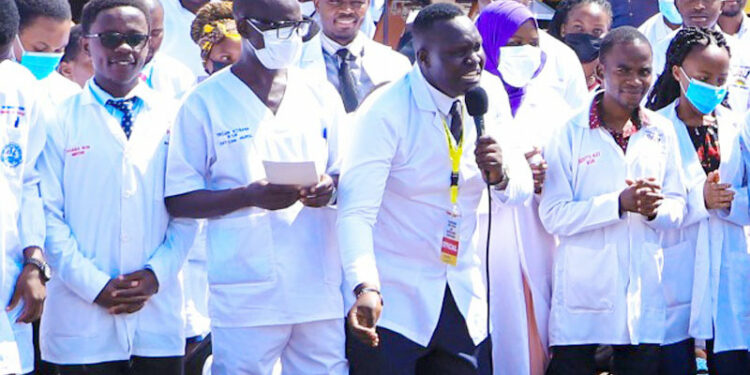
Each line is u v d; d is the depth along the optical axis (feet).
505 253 29.01
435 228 24.99
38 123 24.75
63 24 27.48
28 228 24.39
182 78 31.96
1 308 23.70
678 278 30.27
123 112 25.79
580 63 35.55
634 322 28.48
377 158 24.32
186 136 25.32
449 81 24.35
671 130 29.32
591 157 28.63
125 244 25.50
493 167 24.08
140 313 25.79
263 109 25.30
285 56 24.95
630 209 27.89
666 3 38.40
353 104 30.99
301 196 24.08
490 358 25.71
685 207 29.73
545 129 30.30
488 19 30.37
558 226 28.58
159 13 30.40
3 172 23.85
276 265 25.14
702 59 29.89
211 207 24.86
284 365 26.05
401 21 38.70
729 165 30.53
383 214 25.20
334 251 25.82
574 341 28.81
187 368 29.96
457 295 25.12
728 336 30.35
